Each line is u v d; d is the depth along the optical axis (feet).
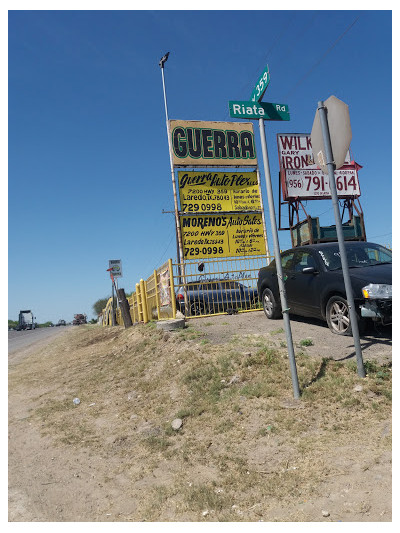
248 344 21.50
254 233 38.65
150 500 11.46
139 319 52.70
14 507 12.26
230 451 13.07
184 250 36.47
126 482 12.90
